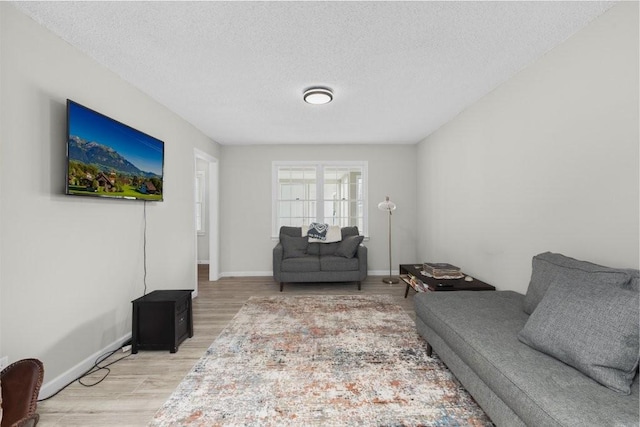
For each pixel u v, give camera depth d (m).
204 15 1.74
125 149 2.41
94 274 2.17
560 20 1.79
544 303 1.46
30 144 1.70
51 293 1.82
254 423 1.52
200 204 6.55
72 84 2.01
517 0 1.63
